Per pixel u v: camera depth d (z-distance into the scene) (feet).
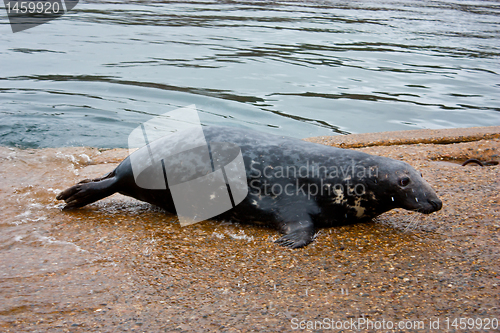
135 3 66.28
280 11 62.80
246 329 8.27
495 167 16.88
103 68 32.60
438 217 12.95
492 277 9.72
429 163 17.60
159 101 25.98
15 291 9.36
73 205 13.98
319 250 11.39
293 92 28.12
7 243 11.53
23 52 36.60
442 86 30.50
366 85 30.25
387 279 9.92
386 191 12.44
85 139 20.94
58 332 8.14
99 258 10.86
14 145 19.90
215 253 11.25
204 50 38.37
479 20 62.23
